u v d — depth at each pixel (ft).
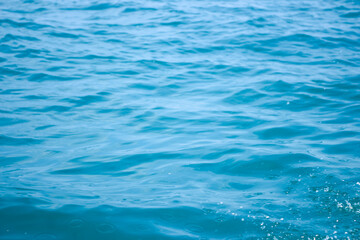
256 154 14.64
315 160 14.03
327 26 40.50
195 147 15.61
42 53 30.42
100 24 40.50
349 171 13.00
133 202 10.96
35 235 9.11
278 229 9.70
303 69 27.35
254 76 26.08
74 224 9.63
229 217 10.21
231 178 12.83
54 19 41.70
